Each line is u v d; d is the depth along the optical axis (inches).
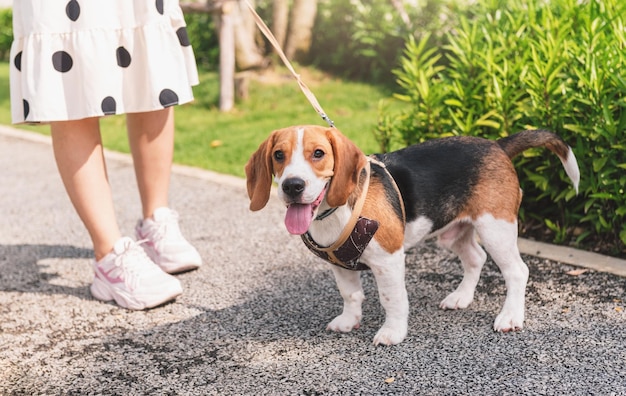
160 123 154.6
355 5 377.4
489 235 124.8
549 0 196.5
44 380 118.2
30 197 233.9
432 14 347.3
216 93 363.6
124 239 146.1
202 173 242.7
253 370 116.6
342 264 118.3
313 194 107.0
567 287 139.0
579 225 166.2
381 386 108.4
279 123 304.7
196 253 161.3
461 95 174.7
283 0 391.9
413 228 121.6
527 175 167.6
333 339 125.2
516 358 113.8
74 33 133.7
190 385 113.6
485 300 136.8
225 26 331.3
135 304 143.1
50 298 151.8
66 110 135.9
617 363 110.3
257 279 154.8
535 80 159.6
